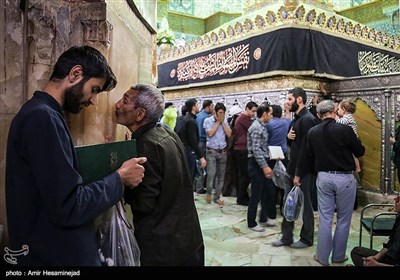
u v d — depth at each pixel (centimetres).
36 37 159
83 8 166
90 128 173
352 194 325
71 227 110
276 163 419
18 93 160
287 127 473
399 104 514
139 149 154
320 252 328
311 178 364
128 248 141
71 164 111
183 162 169
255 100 616
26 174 107
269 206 475
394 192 526
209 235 413
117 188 120
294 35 537
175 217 159
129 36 232
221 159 558
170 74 837
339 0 1255
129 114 162
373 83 543
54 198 104
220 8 1345
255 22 592
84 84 118
